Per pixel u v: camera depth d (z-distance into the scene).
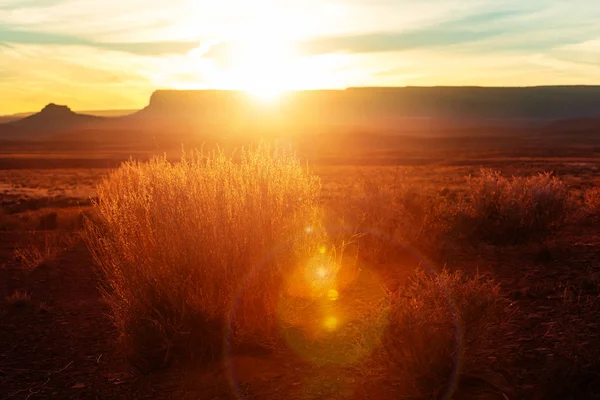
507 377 4.08
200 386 4.41
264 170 5.93
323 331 5.30
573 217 11.23
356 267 7.72
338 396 4.06
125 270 5.11
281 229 5.48
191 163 6.02
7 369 5.04
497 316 4.60
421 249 8.49
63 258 9.89
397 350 4.20
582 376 3.87
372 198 9.74
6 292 7.80
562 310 5.54
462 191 25.00
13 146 177.38
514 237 9.30
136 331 4.82
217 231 5.17
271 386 4.32
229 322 4.96
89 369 4.98
